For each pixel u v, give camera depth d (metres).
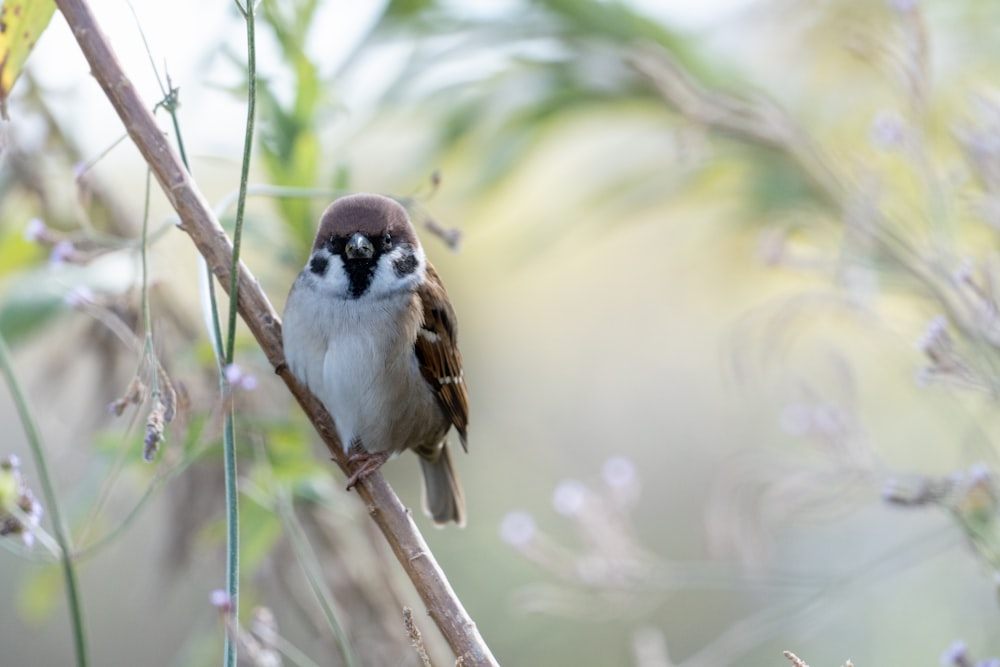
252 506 7.70
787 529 11.24
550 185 12.24
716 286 11.89
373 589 8.18
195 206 5.37
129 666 12.55
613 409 15.46
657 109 9.73
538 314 15.73
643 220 13.75
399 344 7.20
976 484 6.18
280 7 7.07
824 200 9.07
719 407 15.10
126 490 8.57
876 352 11.47
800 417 7.50
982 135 7.21
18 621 13.08
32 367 9.75
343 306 7.04
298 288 7.06
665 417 15.31
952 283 6.98
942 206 7.32
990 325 6.49
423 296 7.40
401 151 10.15
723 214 9.91
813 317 9.38
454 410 7.76
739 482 7.94
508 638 11.84
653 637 9.28
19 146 8.12
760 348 8.84
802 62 10.28
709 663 7.64
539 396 15.35
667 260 14.83
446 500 8.39
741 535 7.98
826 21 10.02
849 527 11.22
